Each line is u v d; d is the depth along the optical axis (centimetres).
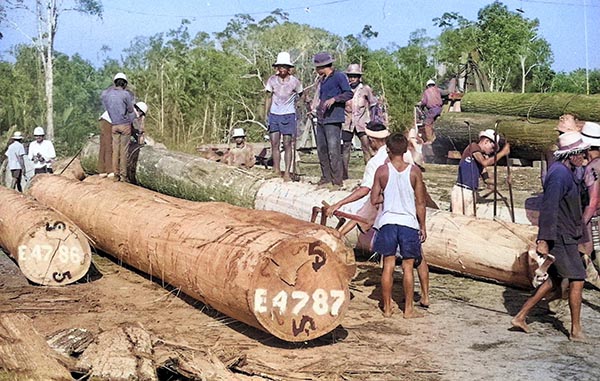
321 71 1291
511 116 1916
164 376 591
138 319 829
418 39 3653
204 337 755
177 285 861
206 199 1359
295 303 696
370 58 3606
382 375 650
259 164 2083
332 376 642
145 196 1098
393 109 3291
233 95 3195
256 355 698
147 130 2816
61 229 991
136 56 3744
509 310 856
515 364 678
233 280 707
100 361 566
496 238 955
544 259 755
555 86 3897
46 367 559
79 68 3747
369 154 1538
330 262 705
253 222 920
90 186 1205
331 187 1232
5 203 1109
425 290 866
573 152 734
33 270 981
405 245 814
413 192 820
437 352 711
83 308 880
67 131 3378
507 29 3791
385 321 815
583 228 813
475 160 1157
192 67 3122
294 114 1485
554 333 771
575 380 638
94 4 3669
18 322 626
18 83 3384
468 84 2538
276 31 3806
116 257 1070
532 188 1602
